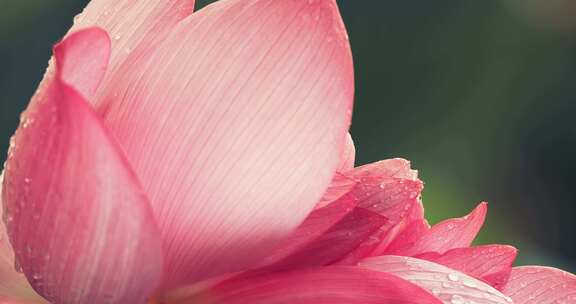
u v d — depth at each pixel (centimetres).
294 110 63
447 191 335
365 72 368
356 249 66
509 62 367
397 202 67
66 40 61
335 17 63
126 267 62
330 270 65
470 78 365
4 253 67
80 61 62
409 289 64
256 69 63
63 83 59
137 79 64
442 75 367
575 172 352
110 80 65
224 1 64
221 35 63
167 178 63
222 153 63
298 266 65
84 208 61
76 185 61
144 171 63
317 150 64
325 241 66
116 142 60
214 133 63
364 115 368
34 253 63
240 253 65
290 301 64
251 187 64
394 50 368
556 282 72
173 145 63
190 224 64
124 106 64
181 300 65
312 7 63
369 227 66
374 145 367
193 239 64
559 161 356
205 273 65
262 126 63
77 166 60
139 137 63
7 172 64
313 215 65
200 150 63
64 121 60
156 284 62
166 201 63
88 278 62
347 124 63
